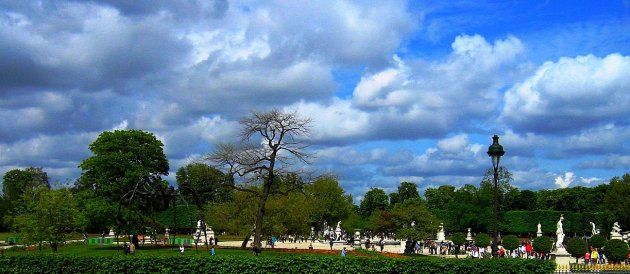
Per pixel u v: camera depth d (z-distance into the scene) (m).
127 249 56.81
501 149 31.73
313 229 118.44
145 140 75.06
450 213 111.69
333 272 32.34
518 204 150.88
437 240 101.69
